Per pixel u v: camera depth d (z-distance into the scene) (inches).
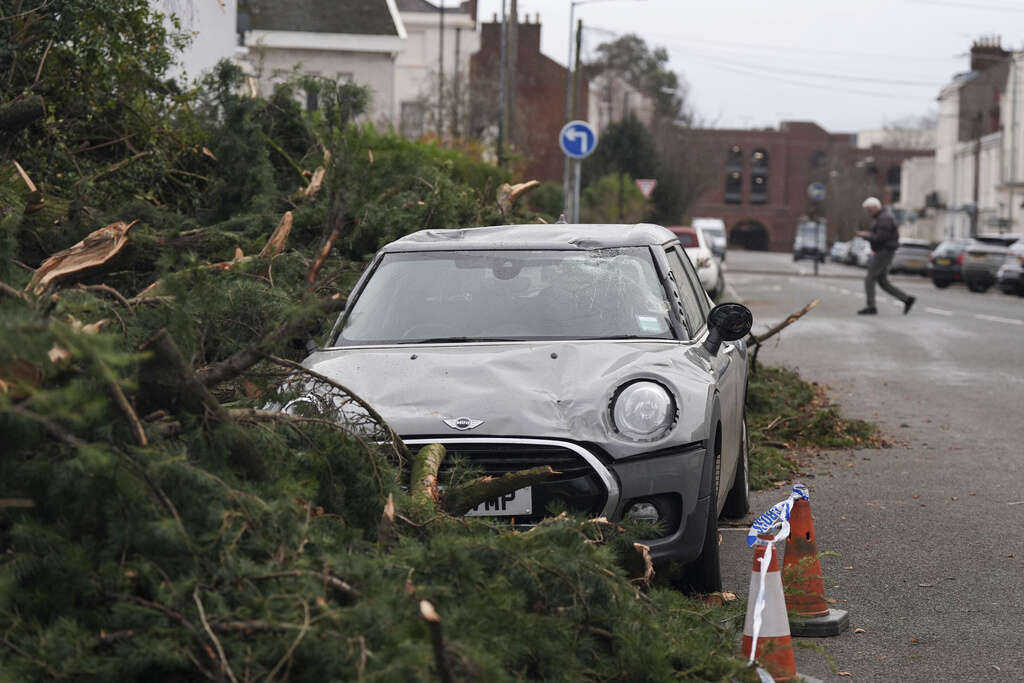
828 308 1127.6
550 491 209.6
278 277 253.6
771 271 2282.2
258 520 143.4
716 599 218.4
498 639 144.5
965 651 205.6
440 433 210.8
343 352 243.3
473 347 241.3
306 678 128.0
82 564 133.8
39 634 130.3
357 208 176.1
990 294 1596.9
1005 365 666.2
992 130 3346.5
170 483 140.3
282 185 457.4
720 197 5792.3
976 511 315.3
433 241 273.0
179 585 131.6
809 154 5812.0
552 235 272.8
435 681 126.8
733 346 291.1
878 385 581.3
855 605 233.3
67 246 304.5
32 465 134.8
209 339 190.5
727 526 296.0
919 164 4490.7
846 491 341.4
